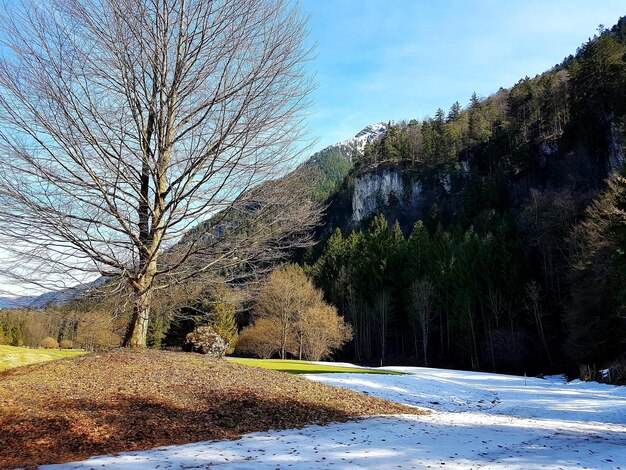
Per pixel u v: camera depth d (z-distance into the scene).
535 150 61.88
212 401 7.98
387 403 11.14
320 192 12.40
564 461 5.75
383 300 49.38
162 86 8.86
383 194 90.69
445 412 11.77
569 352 30.86
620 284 20.33
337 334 40.75
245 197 8.93
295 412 8.33
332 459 5.38
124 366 8.89
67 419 6.28
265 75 8.71
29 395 7.09
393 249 56.09
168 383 8.40
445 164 82.12
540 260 43.47
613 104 47.56
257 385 9.41
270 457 5.37
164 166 9.16
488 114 92.00
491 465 5.38
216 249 9.13
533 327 39.41
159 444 5.86
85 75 8.05
